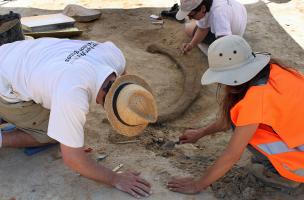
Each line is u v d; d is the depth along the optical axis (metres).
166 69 4.62
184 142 3.24
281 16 5.77
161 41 5.27
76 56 2.50
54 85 2.41
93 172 2.59
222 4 4.26
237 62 2.31
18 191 2.86
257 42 5.08
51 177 2.96
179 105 3.88
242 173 2.95
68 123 2.36
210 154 3.28
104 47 2.66
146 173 2.99
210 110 3.91
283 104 2.35
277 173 2.80
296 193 2.81
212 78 2.34
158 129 3.61
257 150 2.70
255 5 6.11
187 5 4.16
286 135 2.46
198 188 2.72
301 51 4.91
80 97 2.32
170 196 2.75
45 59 2.59
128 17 5.85
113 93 2.37
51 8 6.14
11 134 3.06
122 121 2.40
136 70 4.54
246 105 2.32
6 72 2.73
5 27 4.01
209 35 4.71
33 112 2.92
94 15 5.66
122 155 3.22
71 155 2.46
